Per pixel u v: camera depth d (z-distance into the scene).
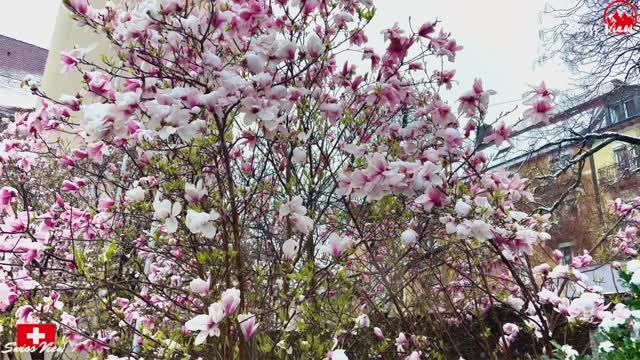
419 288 3.36
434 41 2.86
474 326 3.45
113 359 2.48
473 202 2.36
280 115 2.39
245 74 2.40
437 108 2.74
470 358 3.36
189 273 2.71
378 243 3.02
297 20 2.81
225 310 1.76
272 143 2.68
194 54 2.39
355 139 3.15
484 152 2.77
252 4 2.32
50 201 4.58
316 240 2.94
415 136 3.00
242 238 2.51
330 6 2.85
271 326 2.41
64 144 4.50
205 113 2.23
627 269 2.29
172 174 2.46
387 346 3.02
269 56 2.31
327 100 2.89
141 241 2.90
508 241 2.49
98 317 2.84
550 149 5.89
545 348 2.66
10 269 2.65
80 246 3.20
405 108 3.17
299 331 2.26
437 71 3.07
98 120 1.87
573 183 5.78
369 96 2.88
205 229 1.92
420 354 2.93
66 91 6.39
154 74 2.33
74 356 3.47
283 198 2.95
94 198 3.79
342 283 2.49
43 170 4.54
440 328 3.23
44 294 2.87
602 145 5.30
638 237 4.51
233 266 2.31
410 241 2.48
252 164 2.80
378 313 3.09
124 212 2.88
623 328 2.17
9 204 2.43
